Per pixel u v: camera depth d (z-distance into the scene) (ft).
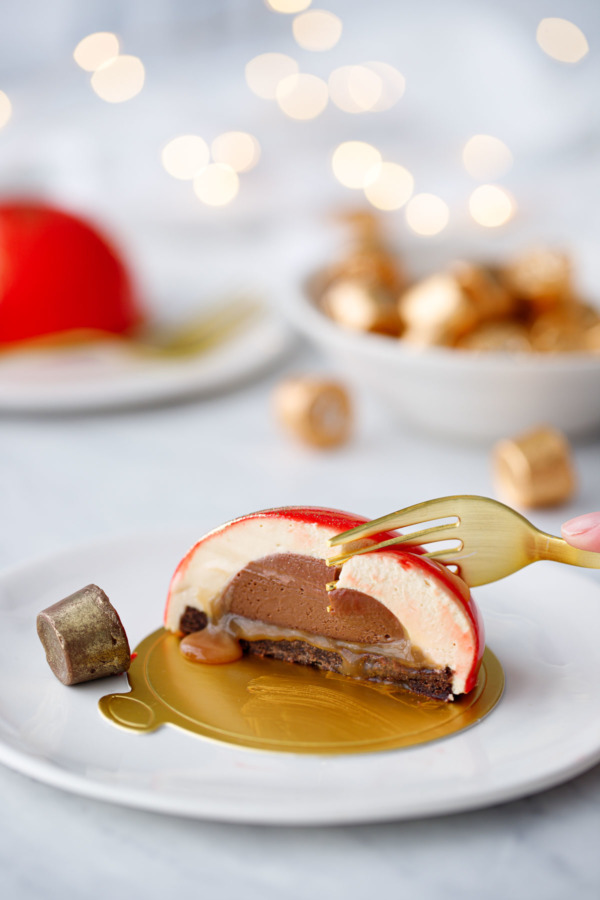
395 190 3.11
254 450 1.88
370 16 3.95
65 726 1.26
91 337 2.02
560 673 1.33
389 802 1.17
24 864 1.17
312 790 1.19
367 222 2.64
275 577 1.36
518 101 3.67
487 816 1.21
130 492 1.75
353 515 1.37
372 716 1.28
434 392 1.77
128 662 1.32
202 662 1.36
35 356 2.00
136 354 2.05
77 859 1.18
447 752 1.24
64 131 3.59
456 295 1.78
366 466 1.82
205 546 1.38
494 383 1.73
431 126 3.79
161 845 1.19
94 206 3.18
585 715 1.27
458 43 3.77
